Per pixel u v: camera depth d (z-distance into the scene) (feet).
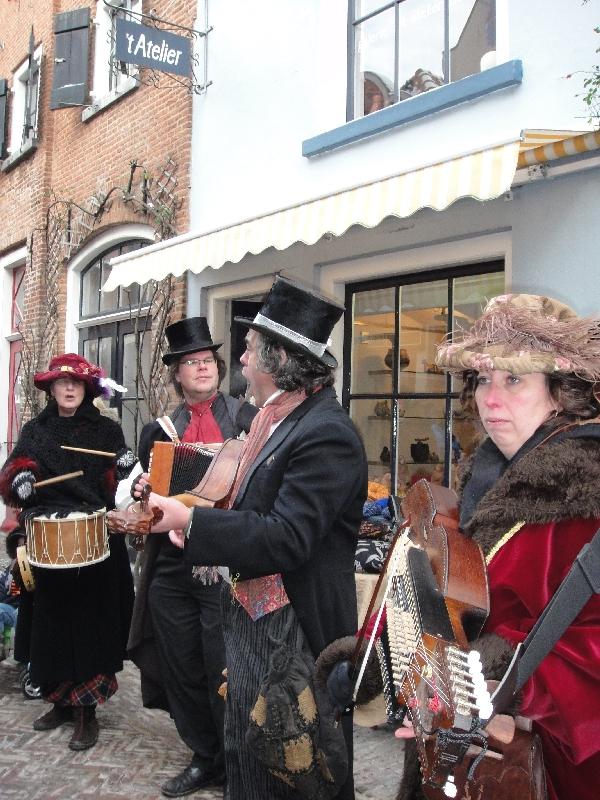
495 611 3.98
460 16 13.71
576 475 3.73
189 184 20.06
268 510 6.24
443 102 13.12
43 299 27.30
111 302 24.18
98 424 11.85
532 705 3.59
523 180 11.21
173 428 10.64
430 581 3.73
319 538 5.93
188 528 5.89
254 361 6.58
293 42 16.84
